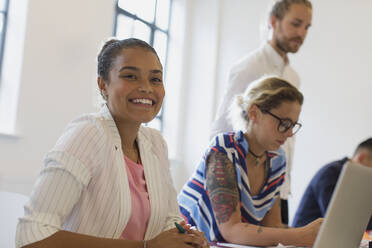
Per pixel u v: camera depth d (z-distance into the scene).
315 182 2.62
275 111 1.85
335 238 0.97
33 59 4.31
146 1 6.68
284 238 1.58
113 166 1.23
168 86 7.21
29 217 1.08
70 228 1.20
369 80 5.88
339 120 6.01
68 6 4.64
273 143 1.88
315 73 6.21
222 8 7.17
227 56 7.07
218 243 1.62
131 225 1.29
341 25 6.11
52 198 1.11
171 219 1.50
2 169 4.02
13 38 4.28
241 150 1.85
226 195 1.73
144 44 1.34
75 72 4.73
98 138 1.24
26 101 4.25
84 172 1.17
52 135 4.50
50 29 4.46
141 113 1.30
